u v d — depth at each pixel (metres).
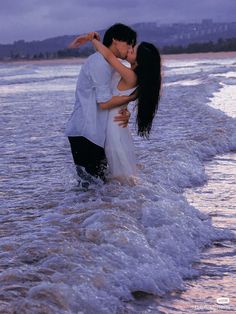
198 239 4.36
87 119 5.48
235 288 3.50
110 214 4.48
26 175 6.90
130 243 3.83
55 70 67.31
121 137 5.58
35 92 27.69
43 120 14.02
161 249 3.96
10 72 60.47
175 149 8.13
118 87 5.43
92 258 3.56
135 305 3.15
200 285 3.53
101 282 3.23
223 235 4.54
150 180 6.13
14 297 2.96
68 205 5.21
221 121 11.94
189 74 41.88
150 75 5.34
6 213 5.01
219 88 24.83
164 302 3.24
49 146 9.41
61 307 2.88
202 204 5.55
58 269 3.36
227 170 7.31
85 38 5.51
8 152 8.80
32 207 5.23
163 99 18.80
